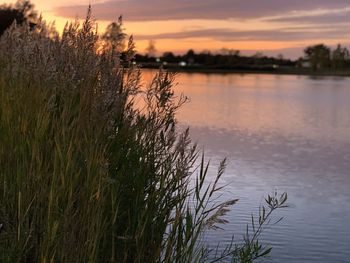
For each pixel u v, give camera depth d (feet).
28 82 14.92
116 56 14.52
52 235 9.45
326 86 374.02
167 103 14.84
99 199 10.00
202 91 237.66
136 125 14.69
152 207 12.22
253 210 31.76
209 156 54.39
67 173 10.51
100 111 12.62
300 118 115.96
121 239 11.40
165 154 14.21
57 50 14.66
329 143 71.56
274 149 63.31
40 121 12.20
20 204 10.37
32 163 11.05
